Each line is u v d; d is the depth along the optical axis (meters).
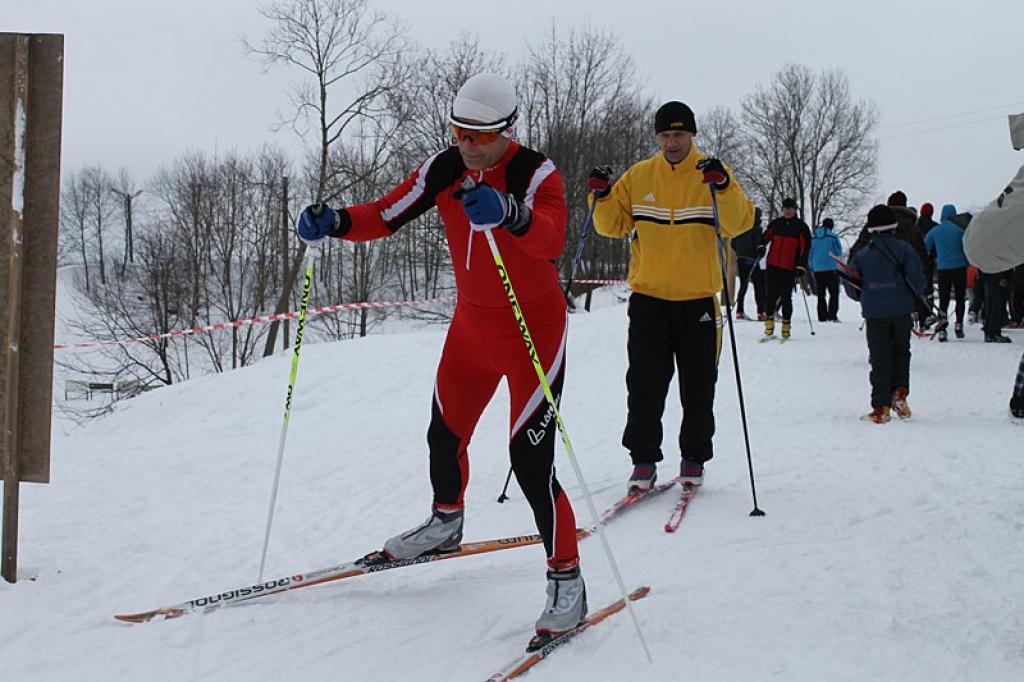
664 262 4.09
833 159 41.62
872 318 5.91
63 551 3.29
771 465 4.69
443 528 3.05
